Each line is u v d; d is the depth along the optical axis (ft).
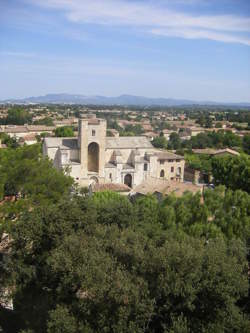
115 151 269.03
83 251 70.54
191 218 97.96
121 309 60.44
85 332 61.57
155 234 85.35
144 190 179.32
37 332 74.90
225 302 63.72
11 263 82.58
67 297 69.87
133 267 67.15
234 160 232.73
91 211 90.02
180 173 310.65
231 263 68.54
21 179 106.73
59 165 251.39
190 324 63.31
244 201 100.78
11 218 97.76
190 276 63.93
